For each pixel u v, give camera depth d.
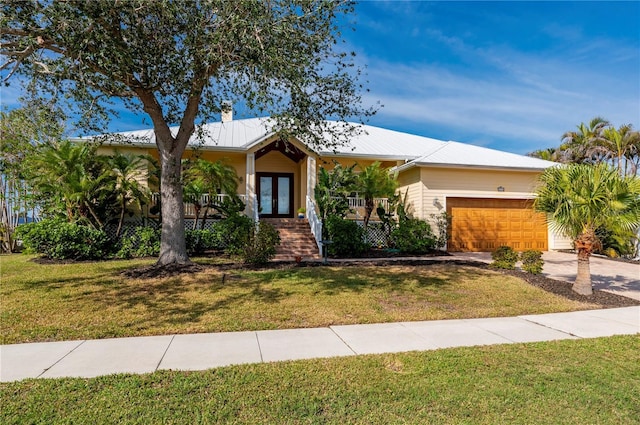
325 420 2.99
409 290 8.04
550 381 3.74
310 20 6.93
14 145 14.48
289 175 18.84
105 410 3.08
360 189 14.66
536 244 16.36
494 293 7.96
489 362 4.23
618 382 3.74
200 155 13.97
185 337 5.12
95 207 12.62
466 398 3.36
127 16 6.21
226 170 13.95
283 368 4.00
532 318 6.33
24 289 7.53
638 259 13.90
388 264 11.29
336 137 8.99
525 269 9.94
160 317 5.95
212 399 3.28
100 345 4.77
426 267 10.84
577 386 3.63
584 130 25.34
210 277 8.66
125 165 12.52
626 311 6.84
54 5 5.46
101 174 12.43
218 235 12.60
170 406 3.16
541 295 7.88
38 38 6.18
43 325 5.51
